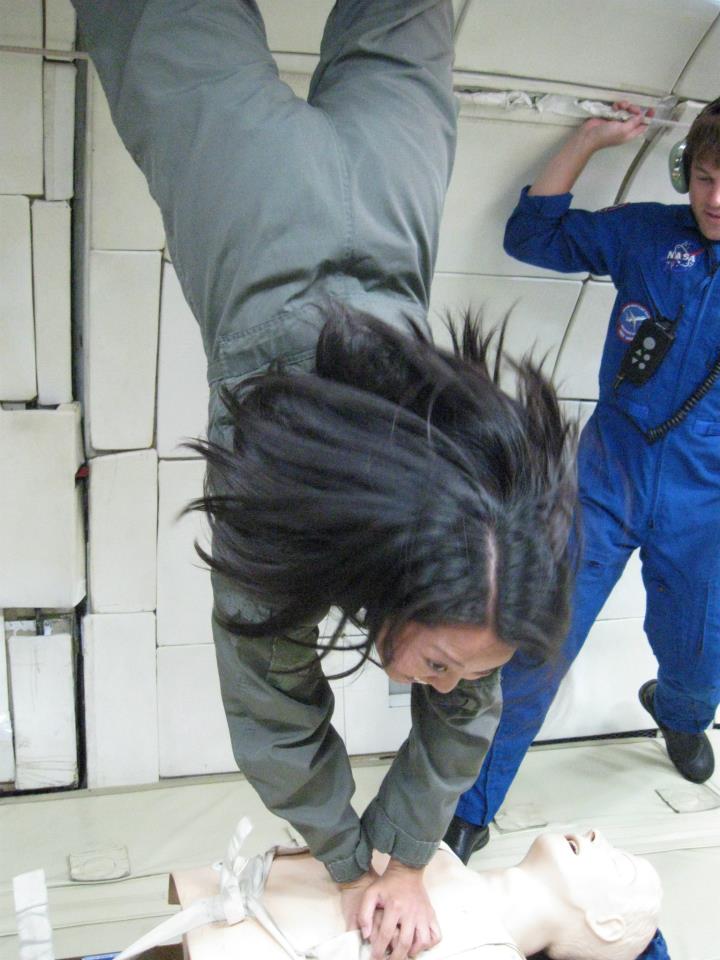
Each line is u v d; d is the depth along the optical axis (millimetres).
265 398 953
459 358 982
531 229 2109
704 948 2084
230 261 1152
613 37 1922
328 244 1135
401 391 948
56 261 1952
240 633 1021
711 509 2117
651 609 2316
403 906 1276
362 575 876
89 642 2314
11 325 1983
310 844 1317
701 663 2275
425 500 857
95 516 2207
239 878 1336
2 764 2332
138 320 2037
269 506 879
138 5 1296
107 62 1336
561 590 953
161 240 1959
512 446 916
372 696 2545
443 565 856
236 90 1225
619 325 2111
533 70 1953
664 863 2318
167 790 2420
